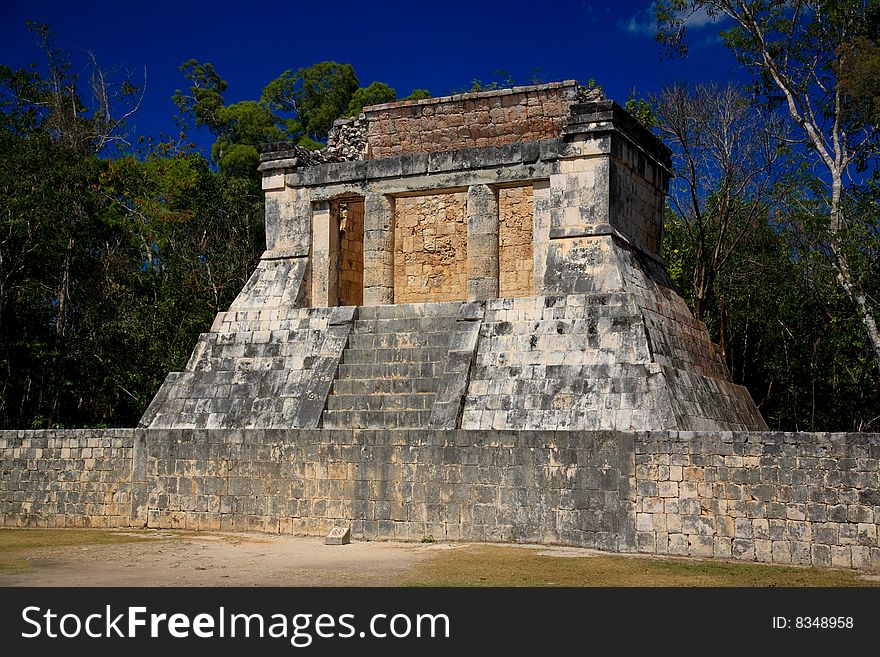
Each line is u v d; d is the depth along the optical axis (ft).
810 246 95.55
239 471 66.33
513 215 92.43
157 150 161.58
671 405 61.52
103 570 49.52
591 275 70.95
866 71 86.28
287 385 72.59
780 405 104.12
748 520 52.75
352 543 60.39
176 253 135.54
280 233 82.12
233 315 79.20
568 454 57.98
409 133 88.07
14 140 110.22
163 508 68.54
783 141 101.40
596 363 65.10
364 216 82.17
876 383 93.45
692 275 110.32
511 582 44.93
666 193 84.28
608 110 73.10
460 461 60.49
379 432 62.59
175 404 74.18
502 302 71.10
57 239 104.01
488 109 85.66
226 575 47.42
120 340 113.60
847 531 50.11
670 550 54.60
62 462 72.28
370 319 76.07
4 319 101.45
